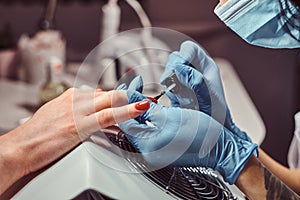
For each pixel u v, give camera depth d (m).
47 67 1.71
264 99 2.82
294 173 1.14
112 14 1.98
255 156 0.93
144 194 0.77
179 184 0.86
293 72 2.76
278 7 0.89
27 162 0.87
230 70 2.32
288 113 2.82
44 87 1.67
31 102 1.80
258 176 0.91
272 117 2.84
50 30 2.04
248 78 2.79
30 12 2.58
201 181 0.90
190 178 0.89
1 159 0.87
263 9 0.90
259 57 2.75
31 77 1.98
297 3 0.87
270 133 2.84
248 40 0.94
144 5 2.67
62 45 2.02
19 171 0.87
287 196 0.91
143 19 2.02
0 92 1.89
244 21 0.92
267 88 2.80
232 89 2.01
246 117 1.71
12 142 0.89
